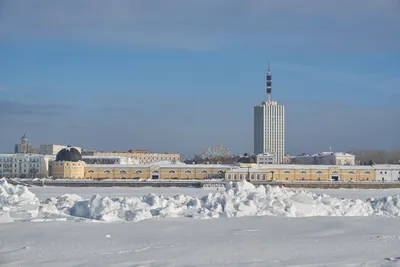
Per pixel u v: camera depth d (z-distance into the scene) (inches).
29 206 2940.5
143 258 1841.8
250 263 1763.0
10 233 2314.2
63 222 2596.0
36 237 2226.9
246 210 2972.4
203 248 2014.0
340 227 2544.3
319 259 1820.9
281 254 1907.0
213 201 3149.6
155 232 2379.4
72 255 1895.9
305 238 2250.2
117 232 2365.9
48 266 1740.9
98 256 1877.5
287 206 3046.3
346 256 1868.8
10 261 1814.7
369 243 2119.8
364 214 3174.2
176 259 1824.6
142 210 2847.0
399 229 2507.4
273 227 2532.0
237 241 2171.5
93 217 2802.7
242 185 3378.4
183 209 3026.6
